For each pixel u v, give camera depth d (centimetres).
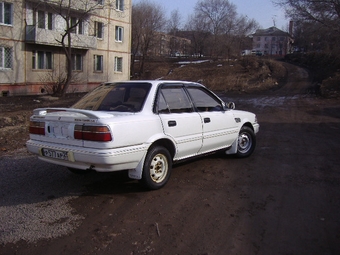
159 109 511
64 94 2428
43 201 462
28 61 2489
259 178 572
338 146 848
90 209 436
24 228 381
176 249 341
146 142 473
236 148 671
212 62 5928
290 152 770
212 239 362
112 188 515
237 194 496
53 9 2359
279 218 417
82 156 439
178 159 543
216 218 414
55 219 405
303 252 340
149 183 488
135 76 4909
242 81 3659
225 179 563
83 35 2819
